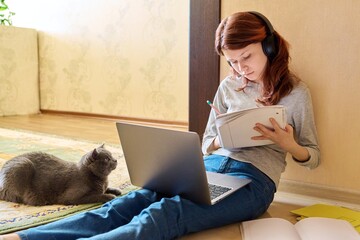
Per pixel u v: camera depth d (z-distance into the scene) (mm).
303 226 1242
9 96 4586
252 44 1292
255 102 1433
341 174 1560
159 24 3771
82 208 1557
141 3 3861
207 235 1276
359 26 1456
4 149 2627
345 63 1500
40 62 4832
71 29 4457
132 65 4039
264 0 1639
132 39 3992
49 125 3848
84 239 964
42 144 2838
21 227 1365
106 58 4223
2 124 3859
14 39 4551
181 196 1268
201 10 1797
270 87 1386
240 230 1302
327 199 1587
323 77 1550
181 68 3697
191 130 1900
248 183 1315
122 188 1822
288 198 1630
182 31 3627
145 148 1269
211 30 1778
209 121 1595
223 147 1378
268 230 1211
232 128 1302
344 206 1522
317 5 1526
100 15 4184
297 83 1434
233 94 1508
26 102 4762
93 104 4422
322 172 1598
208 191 1166
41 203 1597
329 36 1518
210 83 1814
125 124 1294
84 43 4375
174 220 1138
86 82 4438
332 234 1154
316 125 1587
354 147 1521
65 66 4594
